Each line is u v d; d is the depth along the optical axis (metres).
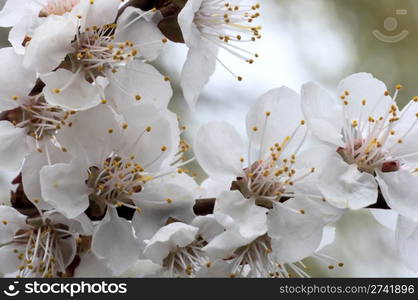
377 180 0.30
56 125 0.29
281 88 0.30
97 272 0.30
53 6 0.30
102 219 0.30
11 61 0.30
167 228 0.29
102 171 0.29
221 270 0.30
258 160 0.30
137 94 0.30
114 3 0.30
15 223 0.30
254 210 0.29
